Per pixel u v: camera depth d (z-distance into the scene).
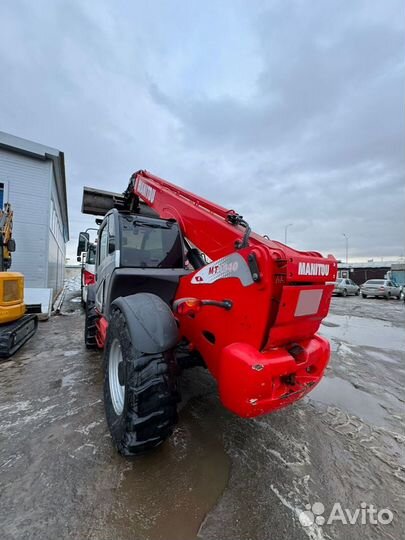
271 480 1.80
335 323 8.52
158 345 1.77
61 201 13.13
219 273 1.89
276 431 2.38
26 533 1.36
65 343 4.85
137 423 1.70
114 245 2.75
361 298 19.83
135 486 1.68
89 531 1.39
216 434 2.28
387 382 3.71
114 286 2.59
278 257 1.54
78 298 12.18
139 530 1.40
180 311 1.81
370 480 1.85
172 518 1.48
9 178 7.90
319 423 2.56
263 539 1.39
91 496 1.59
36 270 8.24
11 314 4.05
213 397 2.93
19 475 1.73
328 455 2.09
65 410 2.56
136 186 3.76
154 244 2.88
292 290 1.56
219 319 1.87
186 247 3.01
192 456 1.99
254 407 1.57
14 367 3.67
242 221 2.04
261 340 1.61
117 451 1.93
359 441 2.30
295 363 1.69
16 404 2.66
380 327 7.87
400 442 2.32
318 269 1.72
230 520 1.48
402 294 18.52
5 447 2.00
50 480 1.70
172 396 1.78
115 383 2.14
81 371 3.54
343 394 3.27
